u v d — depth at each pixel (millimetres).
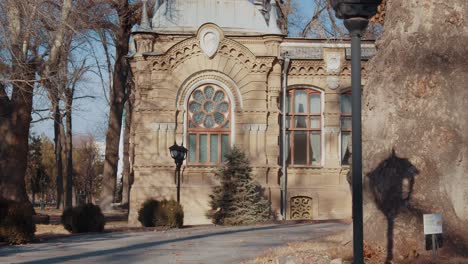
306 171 32750
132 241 20172
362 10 8500
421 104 13359
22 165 26094
